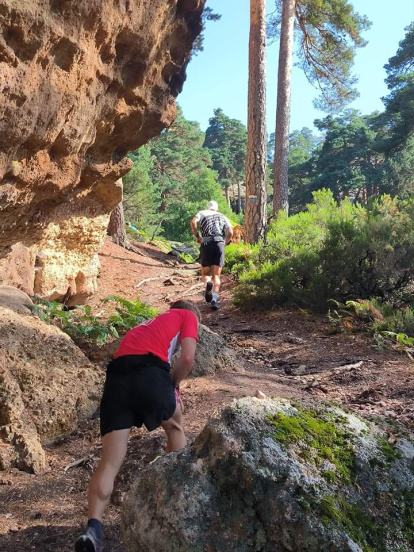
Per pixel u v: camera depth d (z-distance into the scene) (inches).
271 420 101.3
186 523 92.0
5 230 225.0
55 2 162.9
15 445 165.0
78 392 197.2
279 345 304.8
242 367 247.1
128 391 117.3
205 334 248.5
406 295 357.1
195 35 252.5
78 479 156.9
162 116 253.8
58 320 289.4
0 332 205.0
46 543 120.5
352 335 305.9
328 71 935.7
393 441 107.1
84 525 128.4
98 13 177.9
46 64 169.5
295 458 96.2
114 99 219.3
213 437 98.0
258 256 511.8
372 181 2048.5
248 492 92.8
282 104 780.6
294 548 88.4
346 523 90.4
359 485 97.3
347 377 240.2
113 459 112.7
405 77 1643.7
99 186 305.0
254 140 590.6
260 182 593.3
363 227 385.7
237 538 91.0
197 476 95.3
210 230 415.5
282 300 385.4
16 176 186.5
